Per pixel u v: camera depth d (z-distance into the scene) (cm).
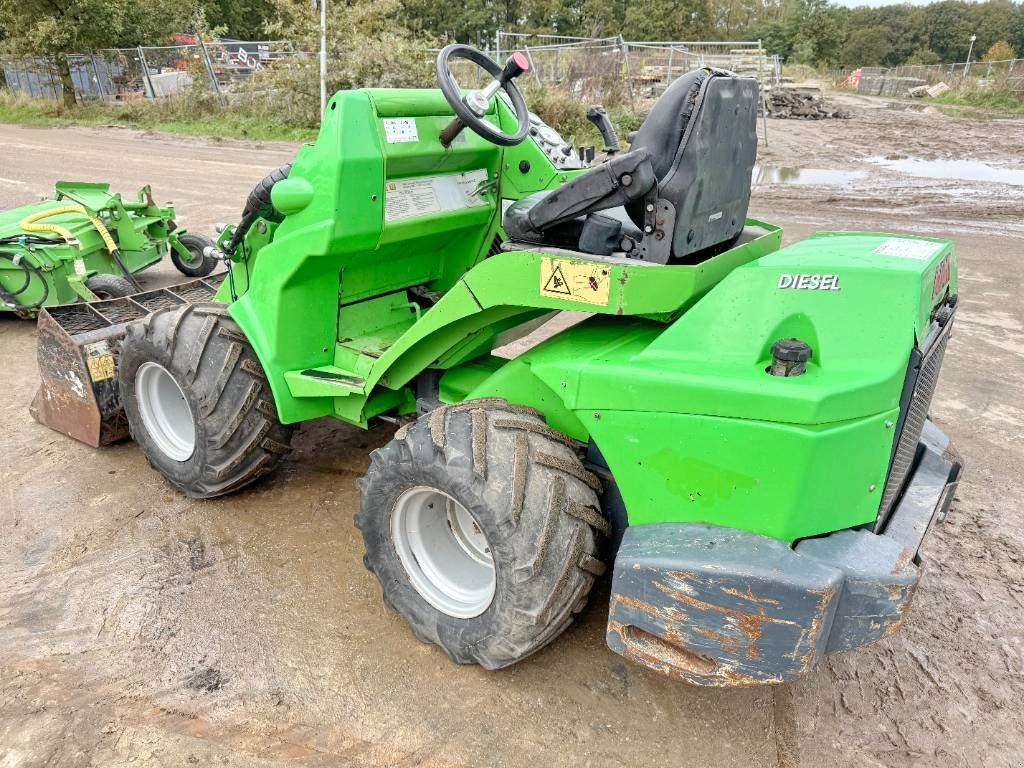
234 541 350
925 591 321
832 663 282
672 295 230
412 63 1789
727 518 218
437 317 279
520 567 238
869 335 208
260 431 350
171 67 2416
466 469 242
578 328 269
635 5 5159
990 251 837
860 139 1958
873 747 247
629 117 1692
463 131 336
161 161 1408
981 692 269
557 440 253
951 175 1374
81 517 367
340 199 292
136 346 362
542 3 5012
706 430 212
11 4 2294
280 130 1827
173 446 381
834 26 7500
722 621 209
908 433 243
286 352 331
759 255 273
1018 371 542
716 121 242
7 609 305
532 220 259
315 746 245
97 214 596
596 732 251
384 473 268
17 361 550
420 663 279
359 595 316
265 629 296
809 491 205
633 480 230
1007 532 362
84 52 2403
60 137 1791
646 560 216
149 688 267
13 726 251
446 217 336
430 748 244
